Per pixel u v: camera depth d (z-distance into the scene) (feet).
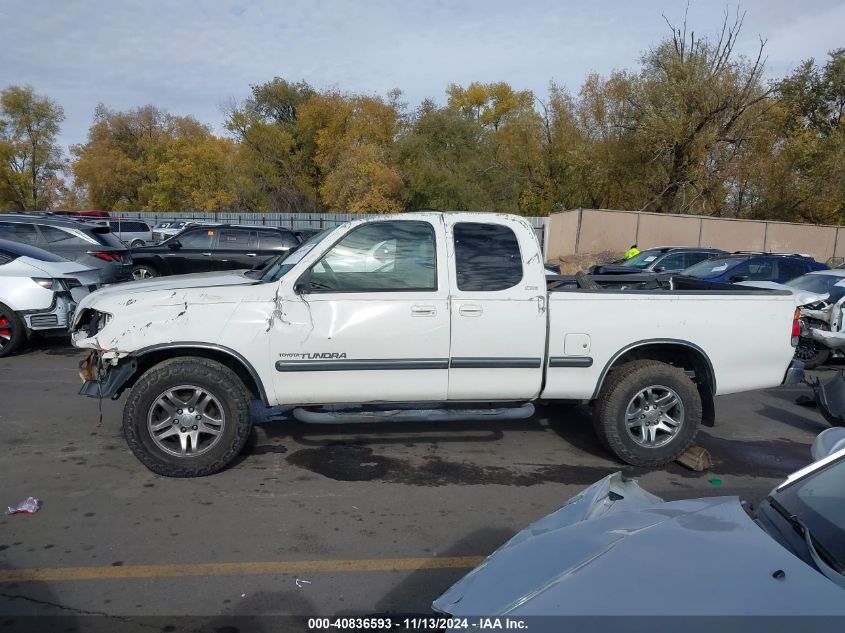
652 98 104.17
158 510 15.06
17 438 19.83
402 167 137.18
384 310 16.84
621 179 113.39
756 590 7.22
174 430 16.71
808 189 106.83
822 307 33.06
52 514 14.76
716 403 26.84
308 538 13.88
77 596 11.55
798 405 26.53
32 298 30.76
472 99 177.37
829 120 122.93
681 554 7.91
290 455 18.84
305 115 161.99
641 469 18.47
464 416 17.75
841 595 7.18
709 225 95.09
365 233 17.19
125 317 16.35
